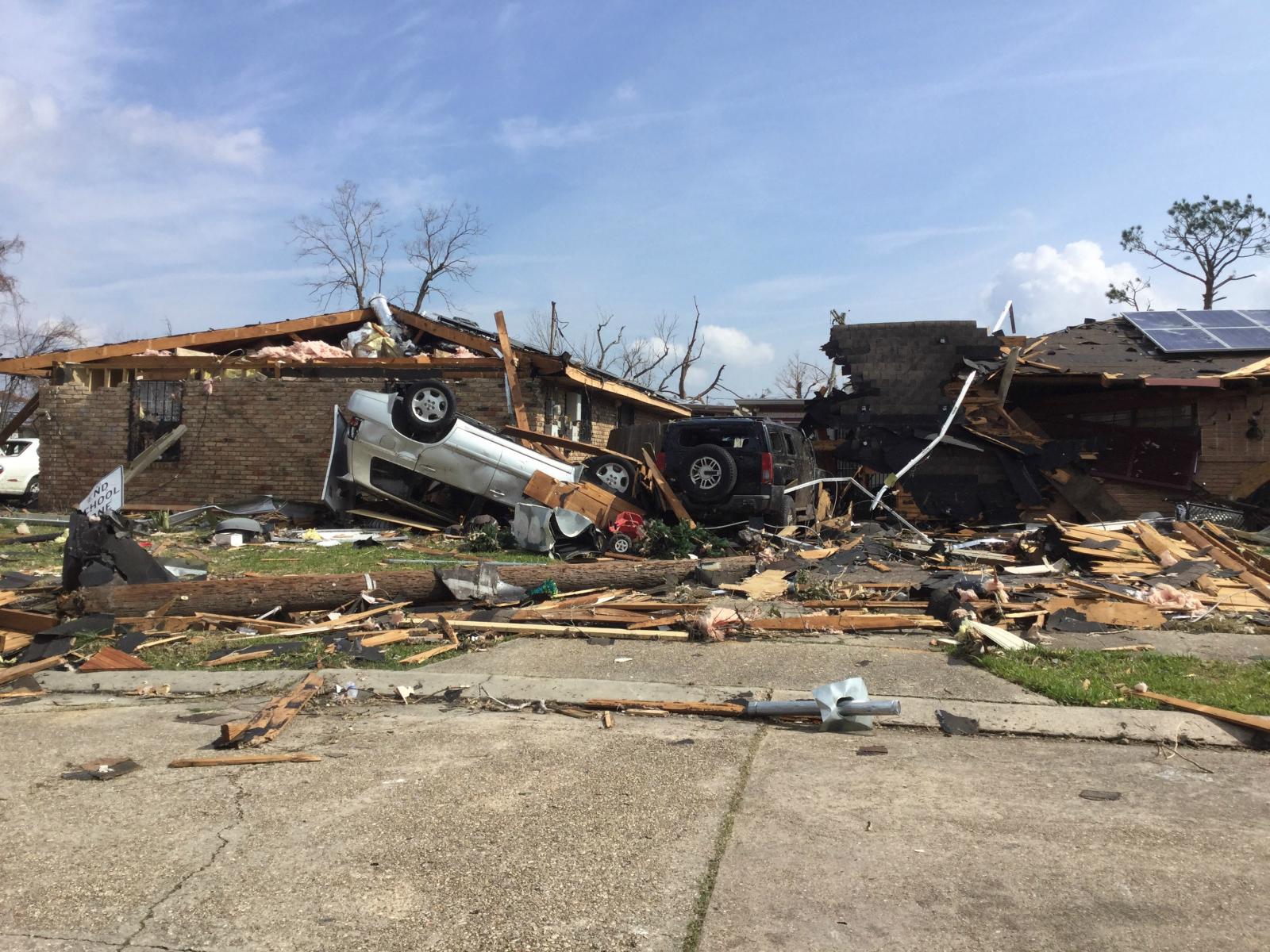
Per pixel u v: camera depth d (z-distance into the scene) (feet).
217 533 42.27
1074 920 8.92
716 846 10.82
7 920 9.10
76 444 58.39
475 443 42.73
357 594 25.38
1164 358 55.21
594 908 9.32
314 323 62.59
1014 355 52.39
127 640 21.86
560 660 20.57
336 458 45.80
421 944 8.66
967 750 14.64
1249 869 10.02
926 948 8.46
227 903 9.48
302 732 15.88
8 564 34.14
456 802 12.33
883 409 56.44
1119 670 18.37
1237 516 48.34
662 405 77.87
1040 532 36.60
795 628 23.24
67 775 13.50
